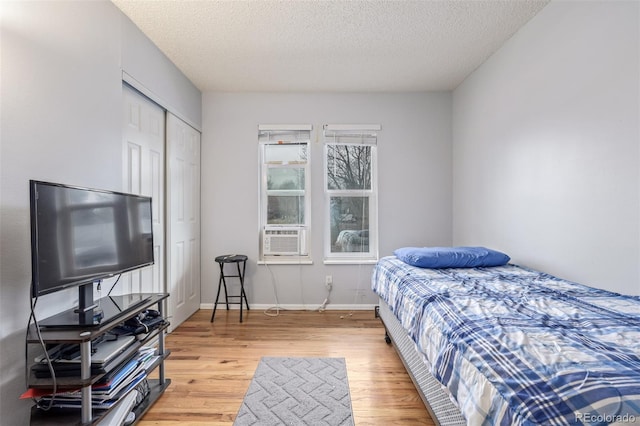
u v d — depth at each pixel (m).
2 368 1.21
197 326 2.79
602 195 1.57
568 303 1.27
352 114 3.31
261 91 3.28
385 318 2.38
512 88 2.30
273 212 3.39
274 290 3.30
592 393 0.64
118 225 1.55
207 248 3.29
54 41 1.46
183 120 2.87
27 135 1.32
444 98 3.32
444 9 1.99
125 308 1.46
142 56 2.20
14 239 1.26
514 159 2.29
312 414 1.55
